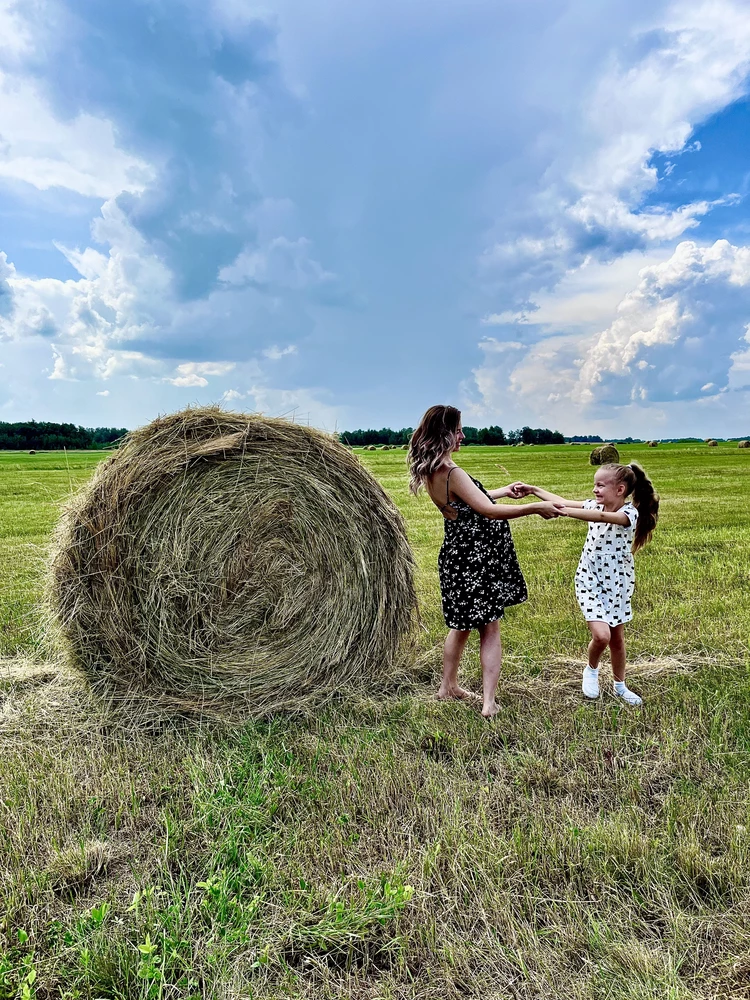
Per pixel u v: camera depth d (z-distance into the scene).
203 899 2.10
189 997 1.77
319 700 3.98
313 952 1.97
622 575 3.68
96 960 1.90
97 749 3.34
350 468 4.19
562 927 2.03
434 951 1.95
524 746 3.21
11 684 4.08
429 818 2.59
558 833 2.47
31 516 11.77
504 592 3.65
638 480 3.63
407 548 4.44
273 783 2.90
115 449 3.88
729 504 12.46
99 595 3.79
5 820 2.62
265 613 3.98
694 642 4.54
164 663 3.82
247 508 3.94
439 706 3.71
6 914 2.10
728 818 2.54
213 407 4.02
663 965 1.88
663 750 3.09
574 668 4.19
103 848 2.45
